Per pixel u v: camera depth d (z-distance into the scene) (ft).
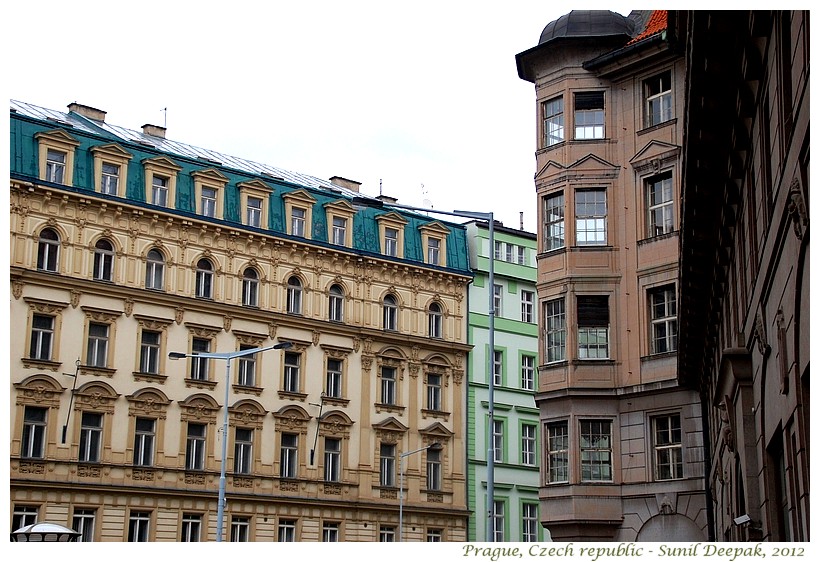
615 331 122.31
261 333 197.26
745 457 60.08
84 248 179.52
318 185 227.20
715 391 91.35
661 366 117.80
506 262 235.61
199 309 190.29
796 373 39.96
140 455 180.65
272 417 195.42
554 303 126.72
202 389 188.34
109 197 182.19
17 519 165.78
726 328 76.74
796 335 39.65
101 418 177.78
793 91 38.09
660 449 116.88
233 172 201.16
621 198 124.88
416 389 216.13
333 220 212.43
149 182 188.44
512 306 235.61
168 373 185.16
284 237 201.57
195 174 194.29
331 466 202.90
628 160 124.88
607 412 120.98
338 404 204.23
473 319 228.43
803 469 39.34
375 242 216.54
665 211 121.08
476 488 220.64
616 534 118.11
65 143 179.83
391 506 206.69
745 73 48.85
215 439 188.44
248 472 191.52
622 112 126.31
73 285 176.86
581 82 128.67
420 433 214.69
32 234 174.09
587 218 125.90
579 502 119.55
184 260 190.39
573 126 128.26
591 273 124.06
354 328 208.54
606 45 128.77
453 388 222.07
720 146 58.59
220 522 170.30
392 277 217.56
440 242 227.20
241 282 196.65
